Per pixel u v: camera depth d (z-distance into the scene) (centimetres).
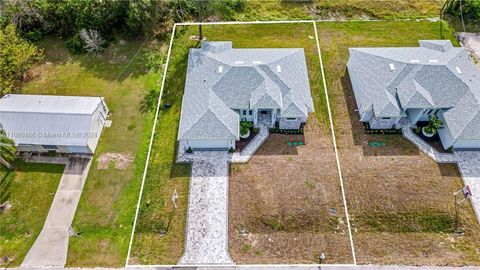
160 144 3853
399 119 3838
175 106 4159
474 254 3153
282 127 3938
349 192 3491
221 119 3634
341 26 4944
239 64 3938
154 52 4712
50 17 4722
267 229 3312
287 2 5259
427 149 3744
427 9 5091
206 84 3888
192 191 3528
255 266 3128
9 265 3169
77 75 4478
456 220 3309
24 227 3369
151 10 4634
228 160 3725
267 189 3528
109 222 3378
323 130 3928
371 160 3691
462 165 3622
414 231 3281
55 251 3231
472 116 3550
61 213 3434
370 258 3153
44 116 3672
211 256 3183
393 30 4853
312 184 3550
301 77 4047
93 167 3700
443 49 4131
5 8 4644
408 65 3844
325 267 3116
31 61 4434
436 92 3722
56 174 3656
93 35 4653
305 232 3294
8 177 3628
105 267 3147
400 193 3466
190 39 4844
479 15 4853
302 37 4822
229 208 3422
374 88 3856
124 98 4244
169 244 3250
